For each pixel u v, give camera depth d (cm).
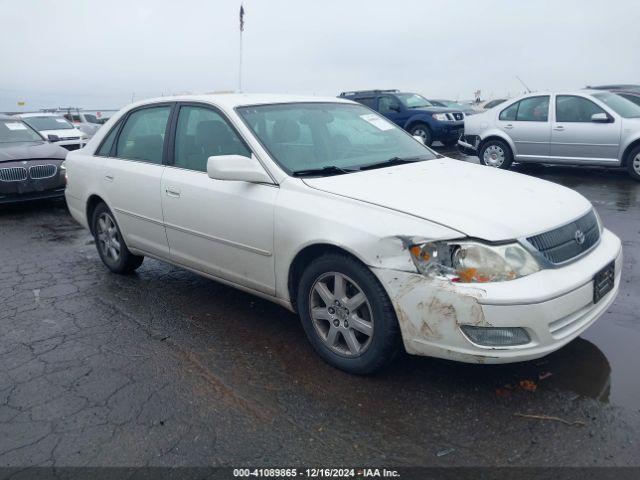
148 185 460
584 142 1014
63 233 747
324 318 349
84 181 544
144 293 495
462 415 298
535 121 1076
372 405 309
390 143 453
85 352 384
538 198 340
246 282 398
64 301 482
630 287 467
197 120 438
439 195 332
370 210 320
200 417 304
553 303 288
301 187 354
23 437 291
